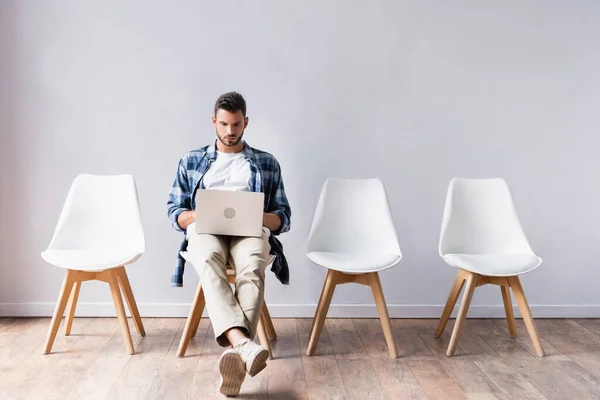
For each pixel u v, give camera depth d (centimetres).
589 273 299
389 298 296
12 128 279
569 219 298
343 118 289
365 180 273
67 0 277
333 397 193
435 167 293
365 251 262
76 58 279
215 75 284
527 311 244
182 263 242
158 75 282
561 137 296
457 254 253
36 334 256
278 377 211
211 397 191
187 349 240
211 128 285
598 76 296
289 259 292
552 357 239
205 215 219
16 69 277
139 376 209
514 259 247
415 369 222
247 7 283
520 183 296
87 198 256
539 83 294
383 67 288
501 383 208
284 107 287
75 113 280
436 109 291
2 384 199
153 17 280
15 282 283
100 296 287
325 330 274
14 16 275
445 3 289
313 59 286
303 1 284
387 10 287
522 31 292
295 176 290
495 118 293
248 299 205
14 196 281
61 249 246
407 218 294
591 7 294
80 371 212
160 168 285
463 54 291
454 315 298
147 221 286
